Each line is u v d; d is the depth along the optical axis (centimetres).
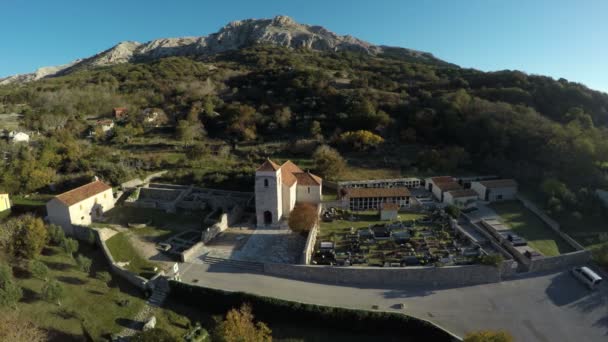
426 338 3700
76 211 5750
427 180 7406
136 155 8844
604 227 5619
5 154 8169
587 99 9994
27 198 6962
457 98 10494
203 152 8462
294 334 3859
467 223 5919
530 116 8906
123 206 6706
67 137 9375
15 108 12875
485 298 4194
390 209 6056
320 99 12106
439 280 4494
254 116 11225
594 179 6756
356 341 3791
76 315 3856
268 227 5878
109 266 4744
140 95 14488
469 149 9081
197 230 5834
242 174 7594
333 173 7606
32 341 3247
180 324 3950
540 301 4128
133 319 3919
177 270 4450
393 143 9594
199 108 12275
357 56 19238
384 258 4794
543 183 6781
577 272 4534
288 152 9162
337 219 6109
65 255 4884
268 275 4631
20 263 4522
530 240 5316
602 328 3722
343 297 4212
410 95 12288
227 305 4088
